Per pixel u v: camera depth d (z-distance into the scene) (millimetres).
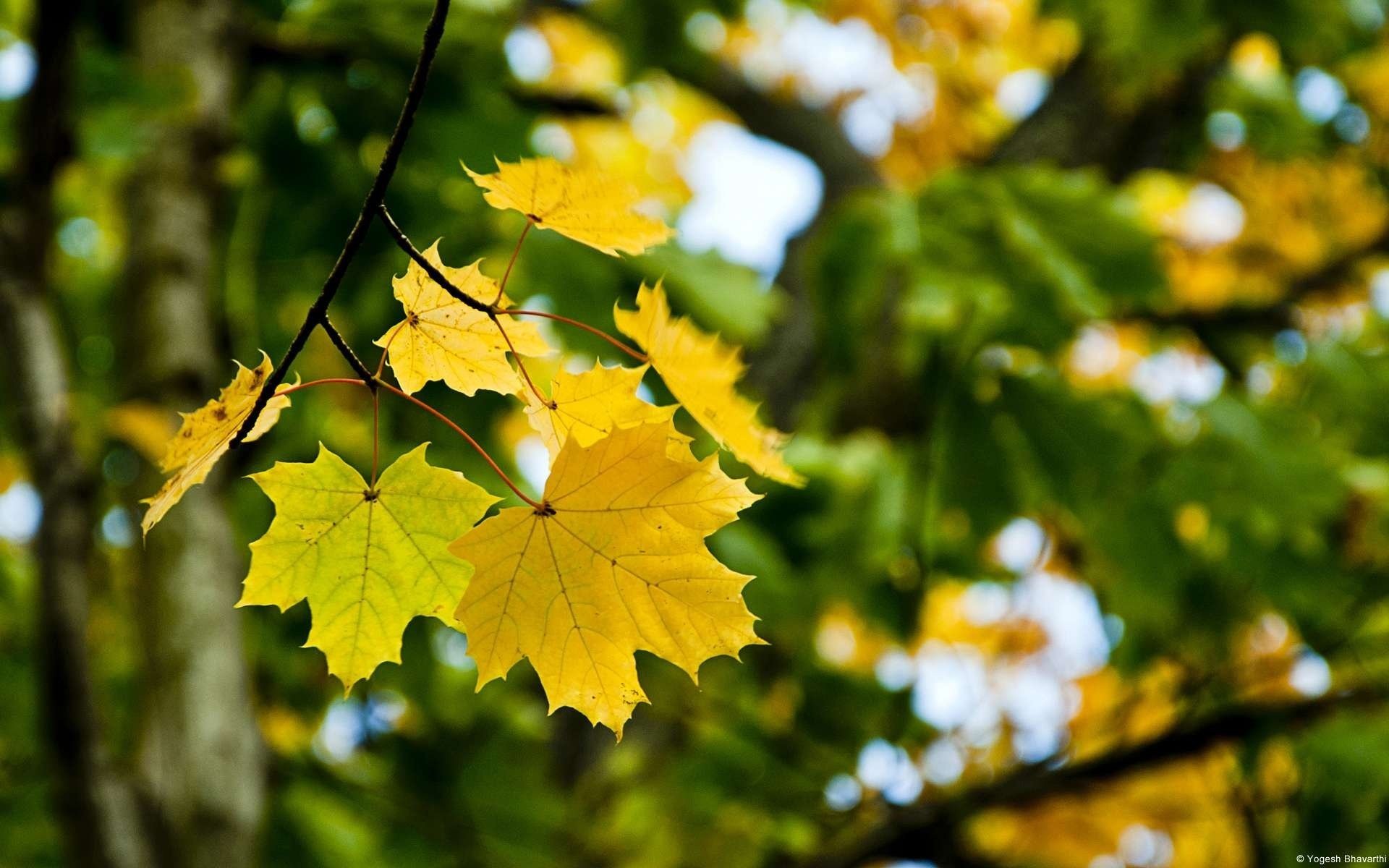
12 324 2527
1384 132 5461
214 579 2543
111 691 3318
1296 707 3652
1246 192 5980
